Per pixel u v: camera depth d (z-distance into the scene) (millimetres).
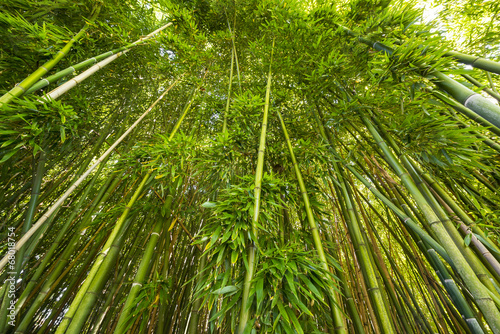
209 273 1159
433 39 1265
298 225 2797
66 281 2318
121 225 1435
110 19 2178
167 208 1777
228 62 3115
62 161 2230
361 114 1629
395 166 1271
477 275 984
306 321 1130
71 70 1470
